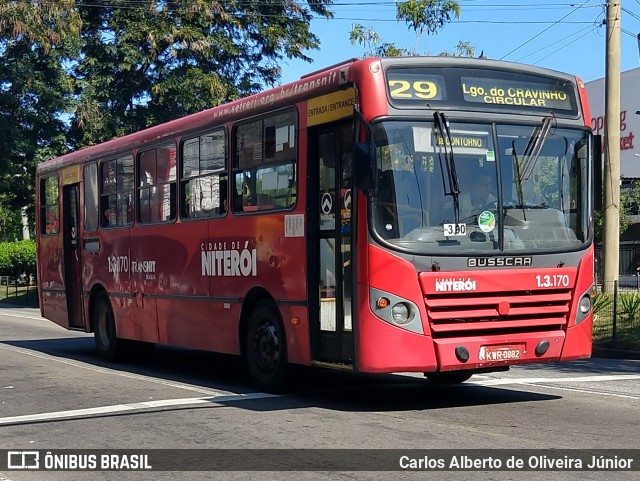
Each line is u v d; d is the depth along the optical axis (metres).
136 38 35.16
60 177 16.73
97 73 35.84
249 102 10.90
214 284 11.55
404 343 8.55
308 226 9.63
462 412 9.09
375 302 8.59
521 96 9.36
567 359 9.23
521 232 9.05
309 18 38.78
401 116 8.74
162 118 36.28
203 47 34.94
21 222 62.78
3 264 47.03
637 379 11.66
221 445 7.72
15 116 35.16
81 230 15.92
